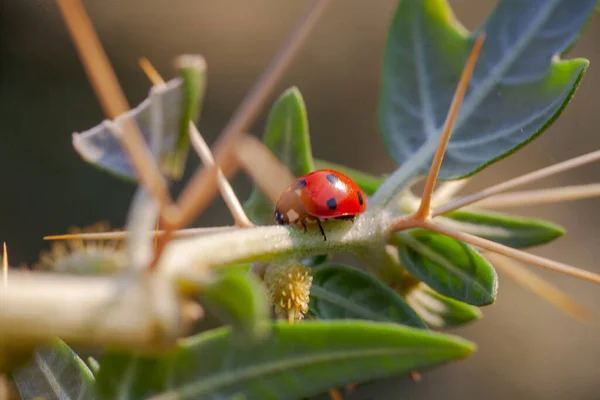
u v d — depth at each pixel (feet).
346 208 0.34
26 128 0.89
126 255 0.27
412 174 0.36
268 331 0.29
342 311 0.34
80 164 0.88
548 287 0.37
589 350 0.87
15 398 0.26
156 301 0.27
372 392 0.79
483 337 0.87
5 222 0.84
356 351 0.28
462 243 0.34
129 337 0.26
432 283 0.34
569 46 0.37
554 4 0.37
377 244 0.34
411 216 0.34
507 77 0.37
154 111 0.29
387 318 0.34
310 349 0.29
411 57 0.39
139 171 0.27
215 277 0.27
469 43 0.38
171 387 0.29
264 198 0.38
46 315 0.26
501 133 0.36
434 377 0.83
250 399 0.29
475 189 0.89
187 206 0.27
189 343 0.29
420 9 0.39
